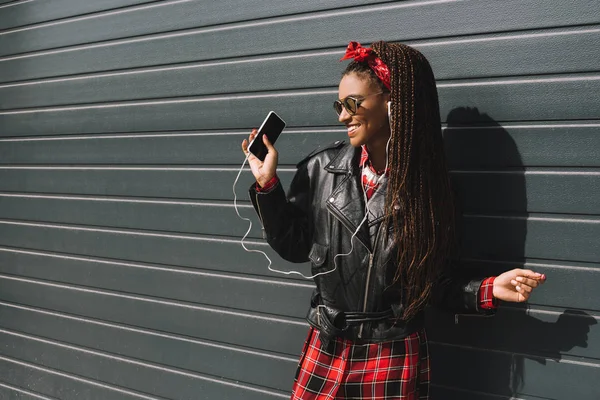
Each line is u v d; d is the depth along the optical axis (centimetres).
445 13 220
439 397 230
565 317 206
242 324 277
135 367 311
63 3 328
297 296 261
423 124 187
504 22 210
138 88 303
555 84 203
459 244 203
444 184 192
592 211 200
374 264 188
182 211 292
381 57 184
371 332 191
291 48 256
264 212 199
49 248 345
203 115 283
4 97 360
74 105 329
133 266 311
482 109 216
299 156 257
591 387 202
